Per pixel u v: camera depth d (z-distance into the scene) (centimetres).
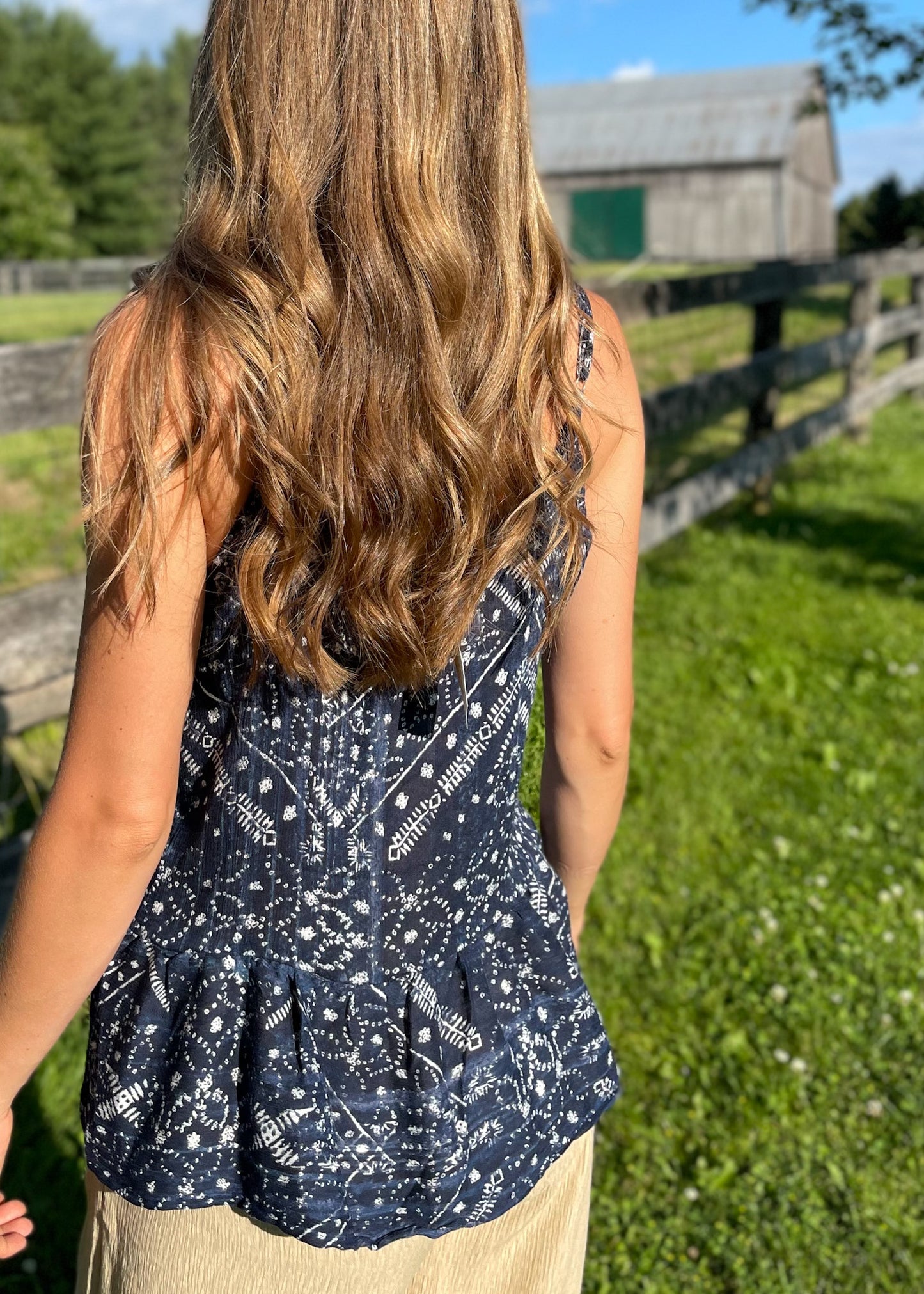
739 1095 250
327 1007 96
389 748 94
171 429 82
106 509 83
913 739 411
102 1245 104
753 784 377
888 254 944
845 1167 234
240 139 86
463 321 87
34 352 255
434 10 85
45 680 278
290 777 94
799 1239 218
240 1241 99
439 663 92
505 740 101
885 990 279
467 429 86
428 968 99
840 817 358
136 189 4944
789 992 281
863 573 595
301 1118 94
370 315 84
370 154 84
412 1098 97
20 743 373
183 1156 96
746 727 421
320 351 84
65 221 3475
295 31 84
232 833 95
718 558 619
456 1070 99
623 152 3253
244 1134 96
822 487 779
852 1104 248
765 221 3145
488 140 88
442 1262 108
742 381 632
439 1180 98
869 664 477
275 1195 95
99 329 86
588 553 109
